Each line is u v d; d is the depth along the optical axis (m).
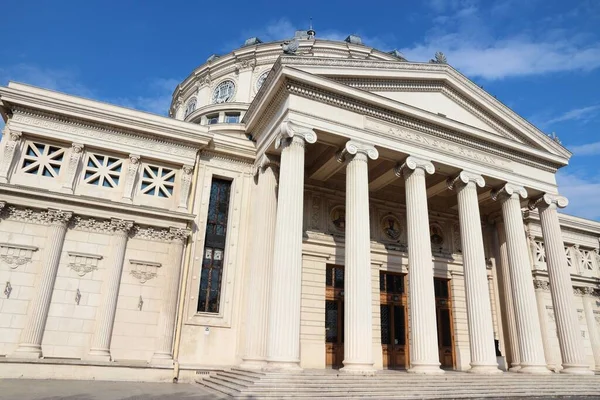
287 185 17.84
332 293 23.95
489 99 24.08
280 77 18.86
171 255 20.41
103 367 17.72
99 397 12.44
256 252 20.20
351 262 17.83
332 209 25.27
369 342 16.80
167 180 21.92
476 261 20.72
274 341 15.95
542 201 24.80
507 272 27.14
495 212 28.64
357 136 19.77
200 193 22.25
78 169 20.28
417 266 19.23
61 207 19.14
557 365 27.94
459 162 22.19
